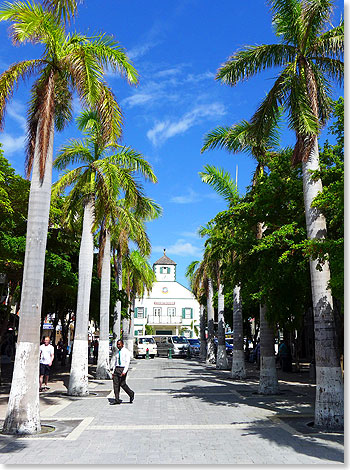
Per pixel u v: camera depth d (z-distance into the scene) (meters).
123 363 12.80
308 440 7.93
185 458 6.71
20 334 9.12
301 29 11.02
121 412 11.19
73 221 17.59
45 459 6.68
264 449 7.27
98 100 11.30
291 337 32.47
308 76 10.84
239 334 20.94
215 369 26.92
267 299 12.89
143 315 68.44
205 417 10.41
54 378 20.95
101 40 12.13
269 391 14.62
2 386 17.33
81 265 15.44
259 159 16.25
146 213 17.09
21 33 9.70
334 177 10.70
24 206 15.22
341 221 10.15
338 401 9.05
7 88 10.41
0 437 8.26
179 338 42.72
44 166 9.90
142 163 15.75
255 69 12.34
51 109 10.24
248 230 13.59
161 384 18.31
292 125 10.86
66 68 10.97
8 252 14.66
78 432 8.71
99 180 15.22
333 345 9.38
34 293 9.37
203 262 29.42
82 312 15.09
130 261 33.72
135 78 12.17
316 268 9.17
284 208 13.00
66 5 9.92
